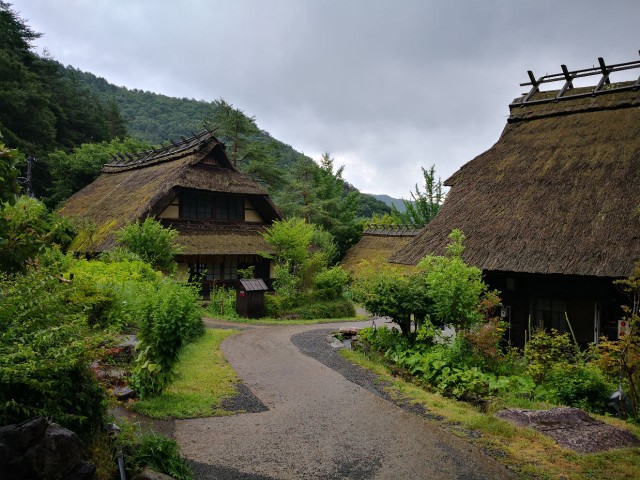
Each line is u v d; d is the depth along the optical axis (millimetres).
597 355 7883
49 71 39281
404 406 7332
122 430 4793
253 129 39062
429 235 11844
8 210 5297
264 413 6879
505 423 6305
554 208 10594
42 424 3432
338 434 6152
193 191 22359
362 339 12031
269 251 23219
